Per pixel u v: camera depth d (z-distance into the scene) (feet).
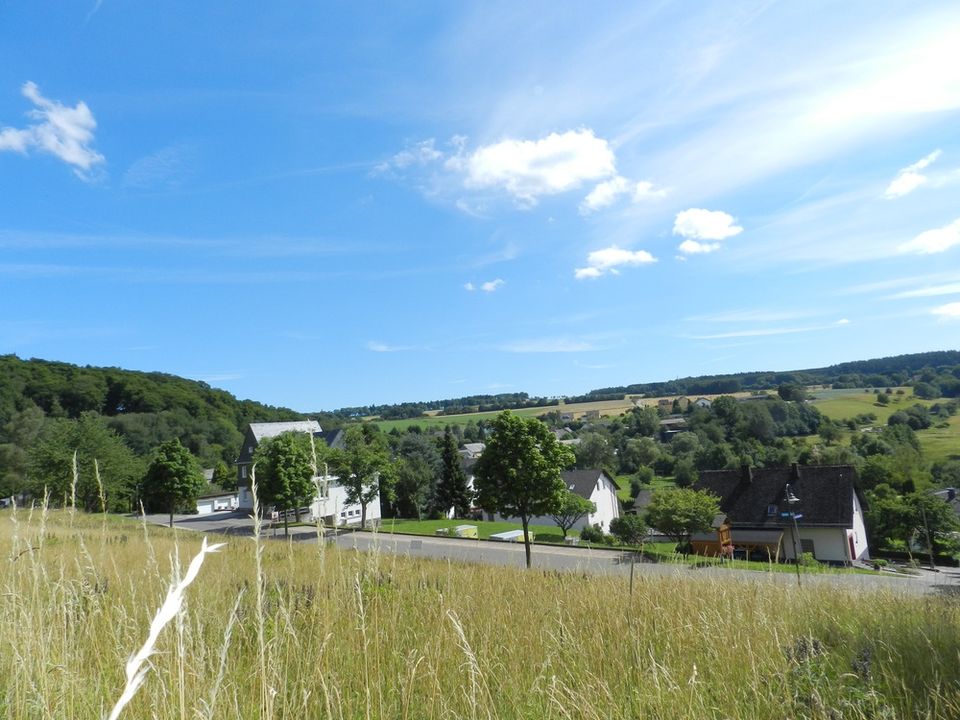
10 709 8.01
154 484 115.14
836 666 12.79
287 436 94.12
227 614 13.19
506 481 69.05
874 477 167.32
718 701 11.00
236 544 21.98
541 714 9.74
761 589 21.08
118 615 10.90
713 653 13.42
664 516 97.86
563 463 70.44
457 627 9.46
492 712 9.32
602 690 10.33
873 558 122.21
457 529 113.19
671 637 14.51
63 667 8.09
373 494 123.65
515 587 22.53
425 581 19.70
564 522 144.56
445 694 10.12
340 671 10.13
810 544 121.19
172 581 6.01
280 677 8.68
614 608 17.08
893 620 17.49
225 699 7.91
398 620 13.12
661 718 9.86
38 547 10.25
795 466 133.80
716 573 27.35
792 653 12.62
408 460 185.26
